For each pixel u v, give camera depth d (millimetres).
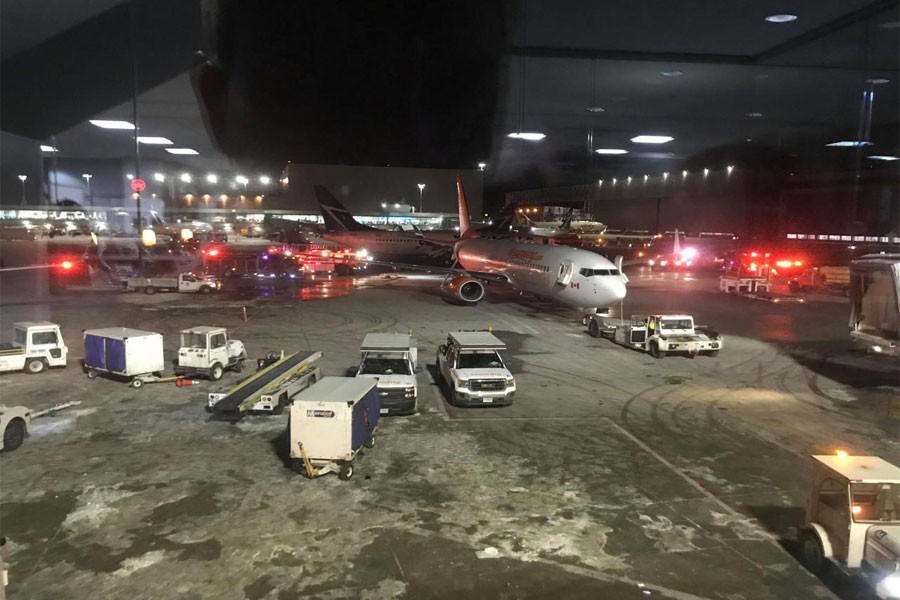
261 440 16453
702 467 15141
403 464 14961
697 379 24172
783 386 23250
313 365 21891
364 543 11109
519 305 44000
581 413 19500
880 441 17297
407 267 47344
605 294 32812
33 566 10172
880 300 23000
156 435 16766
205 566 10250
